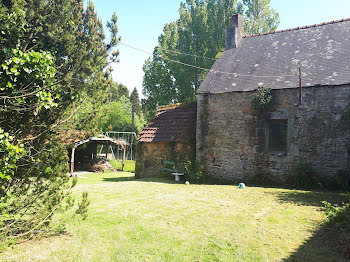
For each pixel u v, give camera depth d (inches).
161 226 227.9
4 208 174.4
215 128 479.5
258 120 439.8
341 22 508.4
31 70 157.6
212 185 436.1
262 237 202.7
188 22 1037.8
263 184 430.0
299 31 540.1
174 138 526.6
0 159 149.9
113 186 436.1
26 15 178.7
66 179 198.7
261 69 483.5
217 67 542.9
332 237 198.4
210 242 194.7
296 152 407.2
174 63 1002.1
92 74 208.8
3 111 158.4
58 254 171.6
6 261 158.1
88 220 241.6
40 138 181.3
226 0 1005.2
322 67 425.7
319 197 324.8
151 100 1072.8
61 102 185.9
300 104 406.6
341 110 379.2
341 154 376.8
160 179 519.5
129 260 167.2
